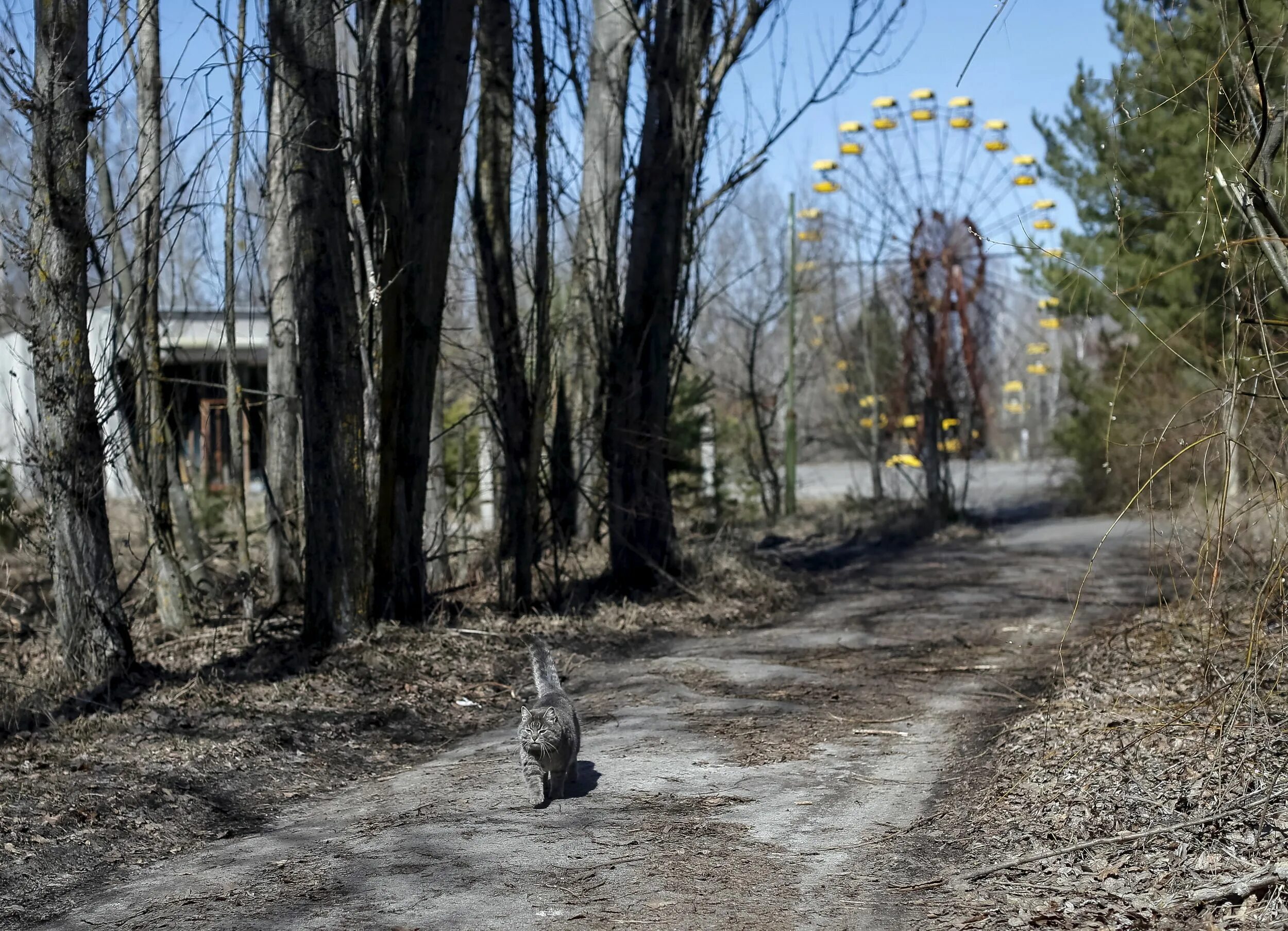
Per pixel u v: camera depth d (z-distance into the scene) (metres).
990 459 61.44
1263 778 6.57
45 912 6.20
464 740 9.87
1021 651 12.66
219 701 10.14
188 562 15.38
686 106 15.77
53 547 10.68
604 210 16.50
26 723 9.55
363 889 6.20
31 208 10.42
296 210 11.81
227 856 6.95
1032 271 27.11
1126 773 7.21
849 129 28.89
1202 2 9.38
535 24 13.86
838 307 40.25
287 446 15.09
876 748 8.98
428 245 12.72
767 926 5.57
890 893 5.97
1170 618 10.89
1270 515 7.29
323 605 12.04
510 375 14.45
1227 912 5.25
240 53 13.05
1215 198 6.71
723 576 16.97
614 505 16.34
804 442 38.91
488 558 17.59
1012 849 6.46
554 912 5.79
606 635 13.80
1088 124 23.62
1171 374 23.03
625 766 8.55
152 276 13.46
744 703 10.56
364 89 12.28
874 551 23.23
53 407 10.52
